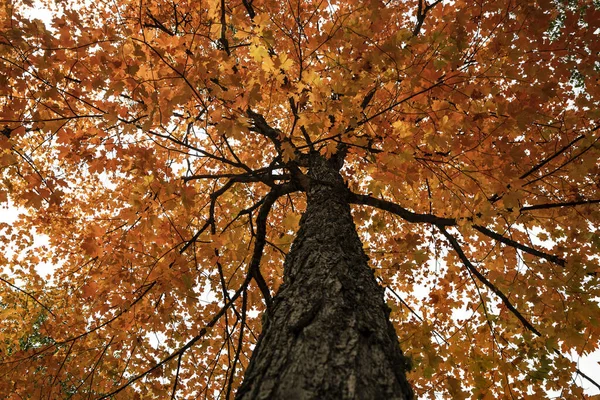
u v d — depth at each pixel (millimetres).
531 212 2934
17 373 3002
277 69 1993
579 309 2707
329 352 1132
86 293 2672
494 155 2268
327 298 1432
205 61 1819
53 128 2139
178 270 2682
